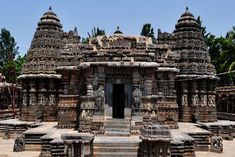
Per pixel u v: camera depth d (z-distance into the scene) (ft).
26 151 81.66
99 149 68.54
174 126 97.19
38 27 129.59
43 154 72.54
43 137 74.90
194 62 121.60
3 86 162.91
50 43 125.90
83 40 183.32
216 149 82.28
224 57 186.39
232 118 149.07
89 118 81.46
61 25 134.82
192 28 125.80
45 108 121.29
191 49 123.24
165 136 60.13
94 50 86.58
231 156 76.74
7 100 185.57
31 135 83.76
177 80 121.49
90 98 82.53
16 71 211.41
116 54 84.12
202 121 118.73
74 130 89.10
